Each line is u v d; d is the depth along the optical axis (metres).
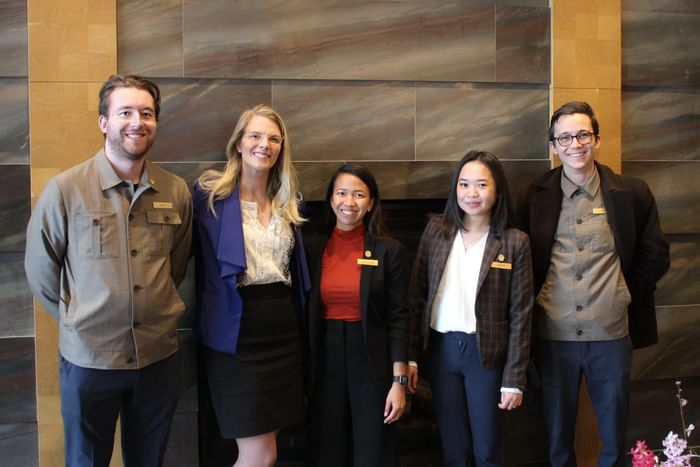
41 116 2.44
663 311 2.99
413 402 2.85
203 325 2.19
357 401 2.25
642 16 2.87
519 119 2.77
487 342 2.22
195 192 2.27
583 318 2.32
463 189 2.25
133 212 1.96
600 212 2.34
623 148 2.90
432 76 2.69
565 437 2.41
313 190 2.65
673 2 2.90
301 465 2.77
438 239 2.34
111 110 1.91
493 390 2.25
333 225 2.36
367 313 2.23
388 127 2.68
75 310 1.89
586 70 2.77
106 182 1.94
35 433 2.58
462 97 2.73
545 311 2.37
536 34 2.75
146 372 1.97
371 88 2.66
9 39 2.46
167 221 2.02
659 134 2.93
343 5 2.62
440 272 2.30
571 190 2.37
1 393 2.55
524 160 2.78
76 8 2.44
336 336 2.25
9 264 2.53
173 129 2.54
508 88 2.76
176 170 2.55
